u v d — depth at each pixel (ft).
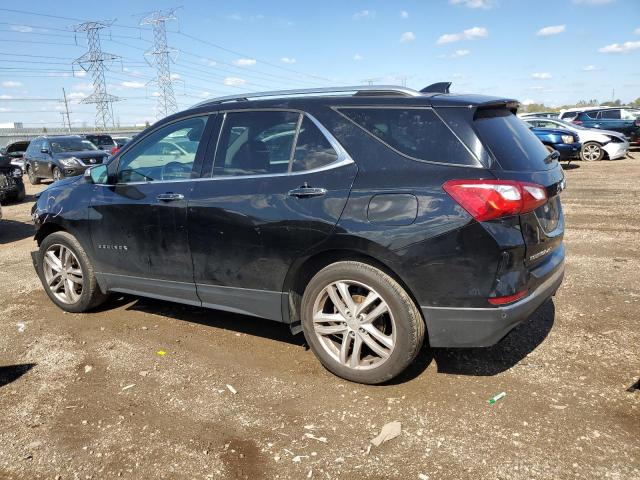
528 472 8.26
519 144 10.71
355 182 10.50
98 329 14.67
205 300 13.01
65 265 15.83
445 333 10.09
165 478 8.54
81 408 10.64
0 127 240.73
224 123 12.71
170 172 13.35
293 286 11.73
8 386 11.62
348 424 9.75
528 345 12.59
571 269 18.54
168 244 13.12
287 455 8.96
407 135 10.44
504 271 9.62
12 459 9.15
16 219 35.94
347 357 11.20
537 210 10.25
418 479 8.25
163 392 11.14
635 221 26.45
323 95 11.68
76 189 15.33
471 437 9.18
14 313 16.17
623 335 12.92
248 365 12.22
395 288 10.27
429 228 9.73
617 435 9.04
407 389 10.85
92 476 8.66
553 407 9.95
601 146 59.82
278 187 11.36
